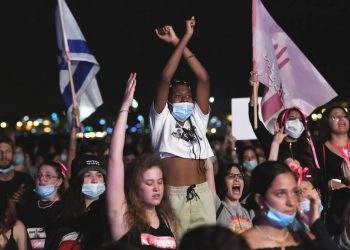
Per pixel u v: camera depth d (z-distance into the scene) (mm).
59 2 12273
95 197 8109
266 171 6031
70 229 7438
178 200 7867
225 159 15344
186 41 8055
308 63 10281
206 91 8312
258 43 10047
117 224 6438
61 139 28344
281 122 8391
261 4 10172
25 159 17125
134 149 18688
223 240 4309
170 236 6594
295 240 6137
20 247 7895
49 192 9250
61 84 12250
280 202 5961
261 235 6062
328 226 7191
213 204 8070
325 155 9156
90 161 8172
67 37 12273
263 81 9977
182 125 8102
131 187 6523
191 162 8023
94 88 12375
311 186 7258
